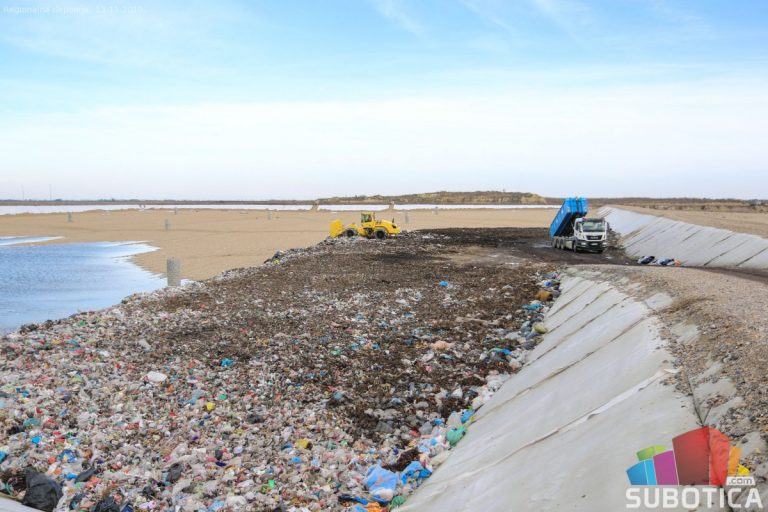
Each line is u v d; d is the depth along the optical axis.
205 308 19.28
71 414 9.93
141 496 7.42
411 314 18.45
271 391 11.73
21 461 8.05
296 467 8.44
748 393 5.85
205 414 10.43
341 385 12.16
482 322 17.25
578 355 10.76
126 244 52.84
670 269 17.88
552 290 21.00
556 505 5.53
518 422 8.70
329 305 19.73
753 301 10.53
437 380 12.45
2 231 69.94
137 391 11.32
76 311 23.34
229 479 7.95
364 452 9.25
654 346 8.84
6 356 13.20
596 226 34.12
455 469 7.98
